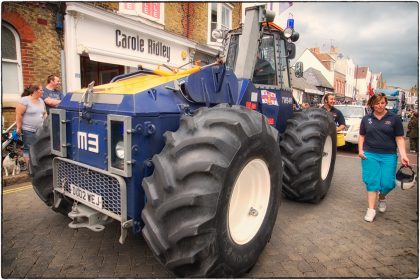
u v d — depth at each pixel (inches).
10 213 151.0
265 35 167.5
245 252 96.7
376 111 153.3
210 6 461.4
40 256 112.0
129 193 91.2
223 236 85.6
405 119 1375.5
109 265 107.0
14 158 204.5
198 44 440.8
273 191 110.3
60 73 279.7
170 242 80.8
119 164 91.4
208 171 80.2
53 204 125.5
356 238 133.0
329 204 176.4
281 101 172.4
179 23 409.7
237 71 146.9
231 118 89.8
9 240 123.6
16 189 189.2
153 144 94.3
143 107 91.9
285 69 179.3
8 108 246.1
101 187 98.7
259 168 104.0
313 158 156.5
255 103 146.6
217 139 83.7
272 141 104.0
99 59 306.0
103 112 96.4
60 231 132.0
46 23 265.0
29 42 255.3
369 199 156.3
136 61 349.1
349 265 111.6
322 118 163.6
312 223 147.8
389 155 151.3
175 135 88.6
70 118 109.0
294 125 162.4
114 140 91.8
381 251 122.2
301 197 167.3
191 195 78.5
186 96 109.3
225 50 176.4
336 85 1743.4
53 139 113.8
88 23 293.9
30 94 198.1
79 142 105.7
